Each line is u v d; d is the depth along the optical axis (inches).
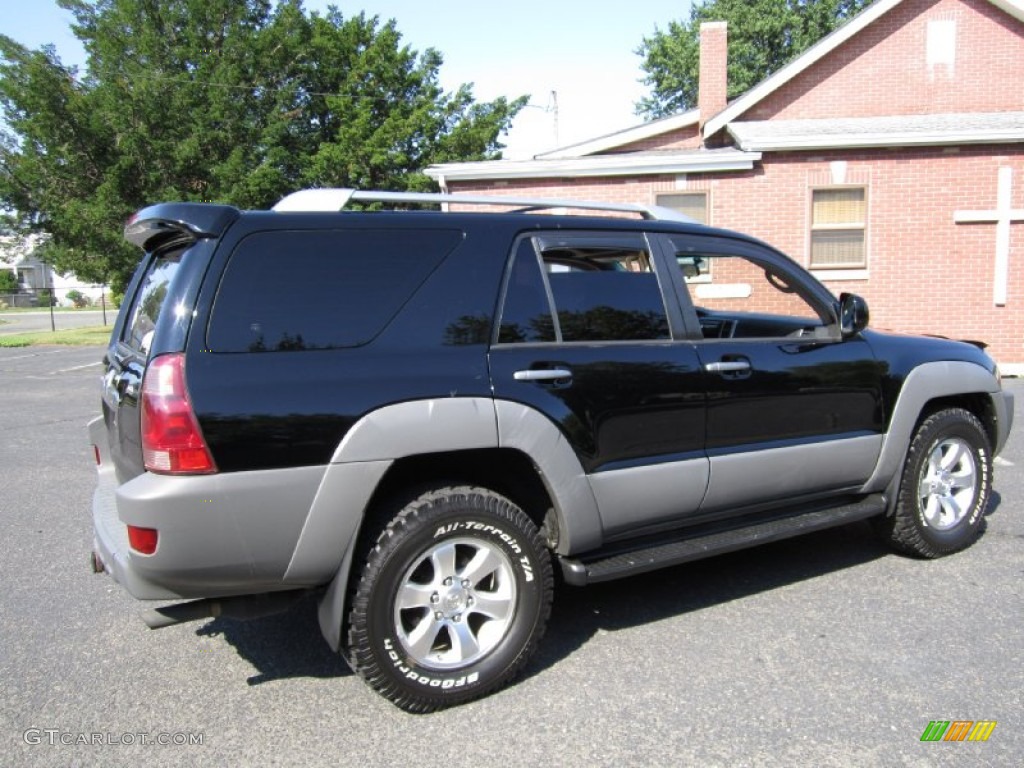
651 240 148.9
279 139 1024.2
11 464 286.4
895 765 106.0
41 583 173.3
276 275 115.3
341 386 114.1
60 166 882.8
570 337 134.5
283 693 127.8
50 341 870.4
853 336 167.8
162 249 138.6
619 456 136.2
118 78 942.4
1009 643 138.2
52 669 135.8
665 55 1481.3
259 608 118.6
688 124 680.4
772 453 152.5
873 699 121.6
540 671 132.8
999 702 120.2
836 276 516.1
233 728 117.6
